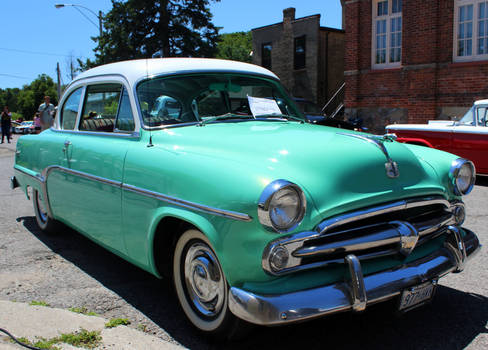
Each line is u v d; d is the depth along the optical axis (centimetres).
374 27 1493
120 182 323
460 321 304
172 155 292
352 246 241
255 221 228
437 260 278
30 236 517
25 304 317
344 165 258
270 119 382
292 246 229
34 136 506
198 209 255
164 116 343
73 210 403
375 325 302
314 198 240
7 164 1196
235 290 237
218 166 259
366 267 254
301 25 2398
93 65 3291
